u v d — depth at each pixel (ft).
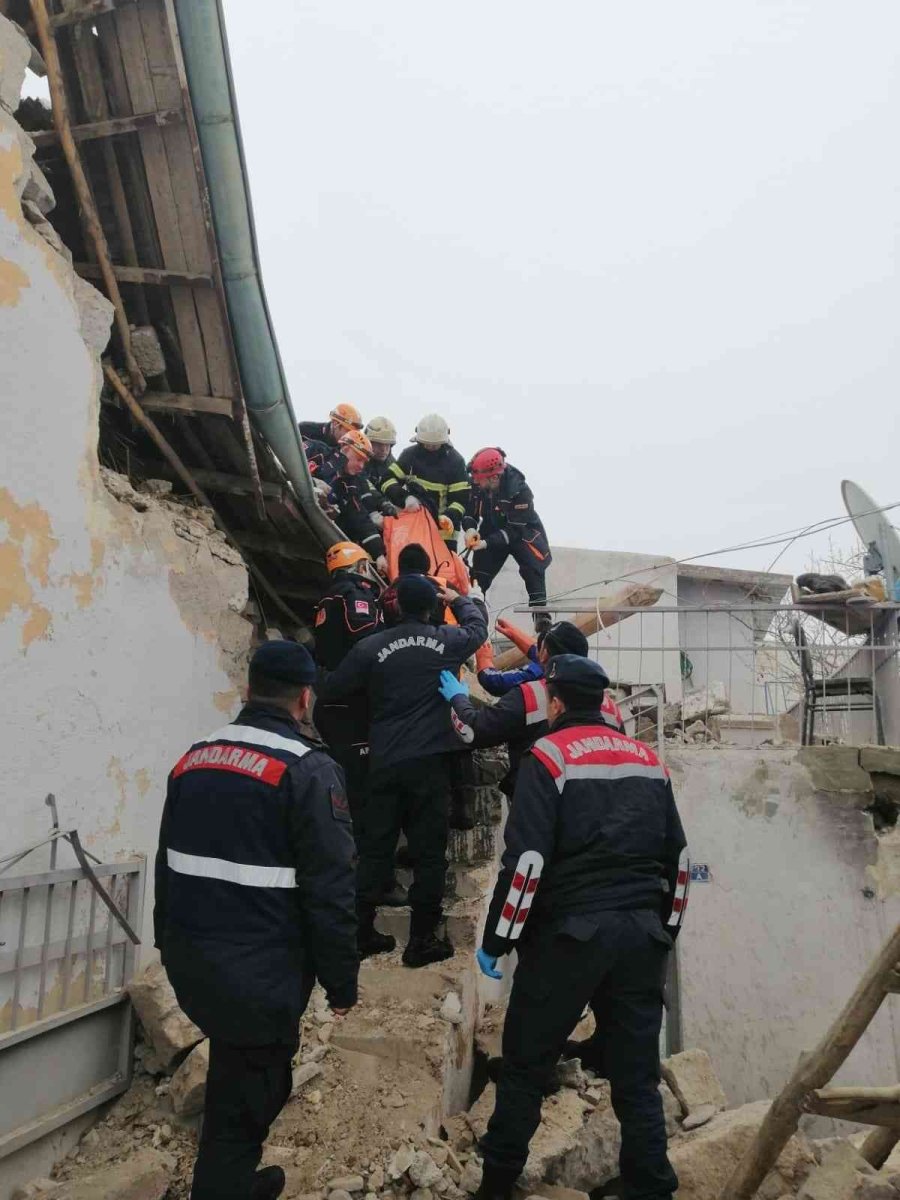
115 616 12.29
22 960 10.06
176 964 8.25
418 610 13.99
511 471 26.61
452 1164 10.68
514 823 9.68
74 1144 10.66
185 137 13.03
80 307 12.06
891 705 22.03
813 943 19.11
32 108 13.38
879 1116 8.64
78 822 11.29
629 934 9.46
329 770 8.63
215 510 17.39
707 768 20.25
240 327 14.21
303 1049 12.09
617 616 22.95
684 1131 13.50
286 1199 9.77
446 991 13.52
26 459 10.72
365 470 23.63
